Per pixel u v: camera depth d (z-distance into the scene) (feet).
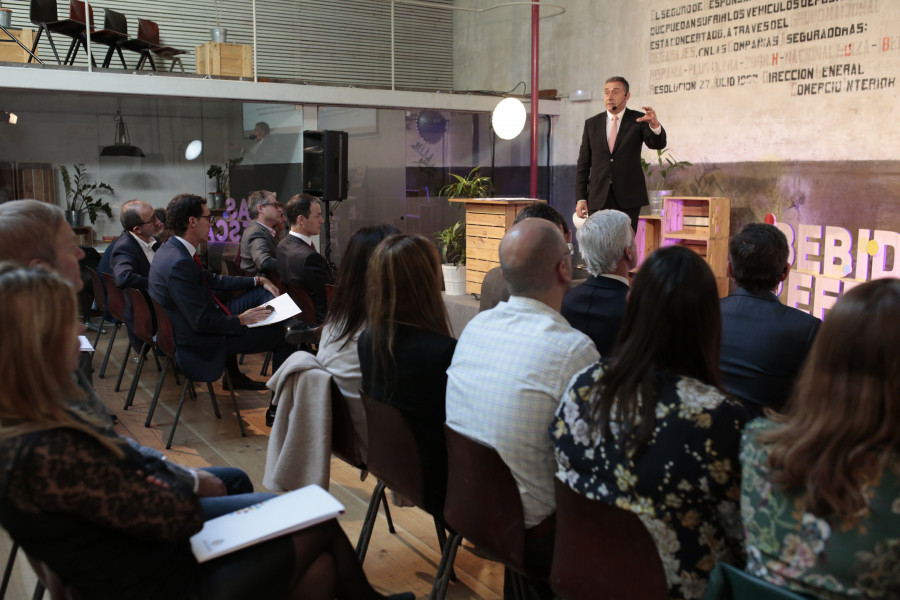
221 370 12.80
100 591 4.57
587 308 8.29
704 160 23.82
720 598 3.87
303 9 32.07
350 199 26.61
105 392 15.97
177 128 23.30
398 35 34.35
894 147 18.66
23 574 8.38
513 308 6.13
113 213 22.75
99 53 27.58
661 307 4.67
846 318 3.68
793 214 21.22
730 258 7.70
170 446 12.62
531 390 5.61
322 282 15.34
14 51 21.95
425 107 27.53
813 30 20.30
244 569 5.16
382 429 7.02
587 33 28.37
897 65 18.44
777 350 7.18
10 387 4.07
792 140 21.12
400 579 8.26
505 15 32.30
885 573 3.56
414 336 6.74
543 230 6.08
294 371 8.07
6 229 5.49
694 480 4.44
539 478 5.74
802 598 3.51
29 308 4.10
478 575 8.39
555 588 5.35
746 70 22.24
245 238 18.08
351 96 25.84
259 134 24.63
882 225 19.03
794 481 3.74
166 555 4.87
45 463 4.06
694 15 23.79
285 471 7.97
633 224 18.75
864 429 3.53
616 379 4.74
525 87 31.65
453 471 6.23
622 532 4.76
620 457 4.67
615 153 18.35
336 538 5.95
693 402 4.49
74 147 21.88
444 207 28.94
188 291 12.32
